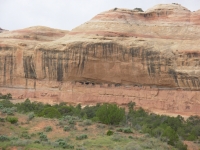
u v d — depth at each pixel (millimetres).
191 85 74812
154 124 53469
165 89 77375
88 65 79312
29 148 25797
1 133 30266
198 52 76562
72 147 27422
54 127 34781
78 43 79812
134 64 77875
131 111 68312
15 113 39812
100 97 79375
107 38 80375
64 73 81500
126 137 32875
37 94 84312
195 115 71062
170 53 78000
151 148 29984
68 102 79812
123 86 79438
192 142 47625
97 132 34312
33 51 86438
